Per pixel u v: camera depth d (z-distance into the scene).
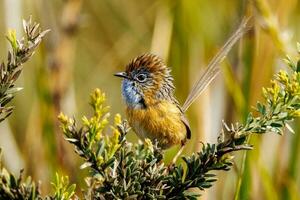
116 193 5.57
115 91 14.36
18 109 12.88
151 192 5.64
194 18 11.41
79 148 5.56
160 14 11.66
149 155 6.17
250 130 5.84
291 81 6.09
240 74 10.27
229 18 11.27
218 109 10.63
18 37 11.25
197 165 5.86
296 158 10.46
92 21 14.65
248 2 10.11
